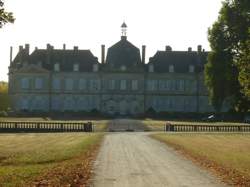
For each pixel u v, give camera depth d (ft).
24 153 138.31
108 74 542.57
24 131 283.18
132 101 542.98
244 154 132.67
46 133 263.70
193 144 172.14
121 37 549.95
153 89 543.39
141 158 121.39
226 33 282.15
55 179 80.79
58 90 538.06
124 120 412.36
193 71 541.75
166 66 544.62
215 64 289.94
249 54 151.53
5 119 401.49
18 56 544.62
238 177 86.53
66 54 547.90
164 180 82.89
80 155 129.08
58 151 142.31
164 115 505.66
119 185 77.10
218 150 146.51
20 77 533.14
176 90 542.98
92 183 78.74
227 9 267.18
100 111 537.65
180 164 107.55
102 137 214.69
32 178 81.71
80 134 246.88
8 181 77.87
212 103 299.17
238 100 279.69
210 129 298.35
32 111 518.78
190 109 542.57
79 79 540.93
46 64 540.52
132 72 542.57
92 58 547.49
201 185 77.71
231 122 389.39
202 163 109.40
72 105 539.70
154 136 223.92
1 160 119.65
